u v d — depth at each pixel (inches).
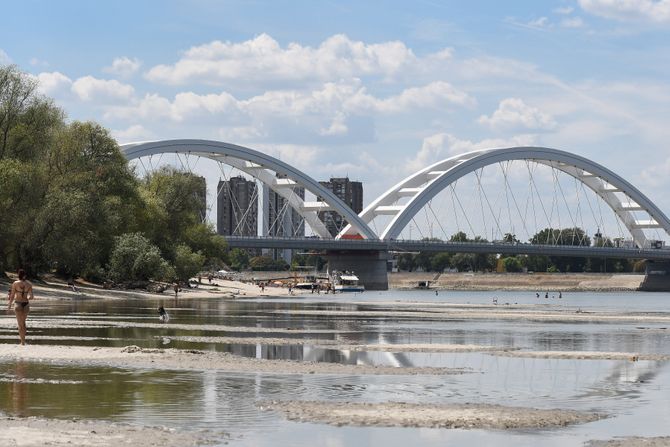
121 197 4842.5
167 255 5723.4
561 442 786.8
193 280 6909.5
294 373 1210.6
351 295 7500.0
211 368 1240.8
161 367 1235.2
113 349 1441.9
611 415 924.6
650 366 1416.1
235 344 1706.4
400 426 840.9
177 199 6067.9
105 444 724.0
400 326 2508.6
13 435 744.3
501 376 1244.5
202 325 2311.8
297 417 869.2
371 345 1733.5
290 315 3107.8
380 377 1193.4
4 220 3809.1
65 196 3988.7
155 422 830.5
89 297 4190.5
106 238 4692.4
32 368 1192.2
